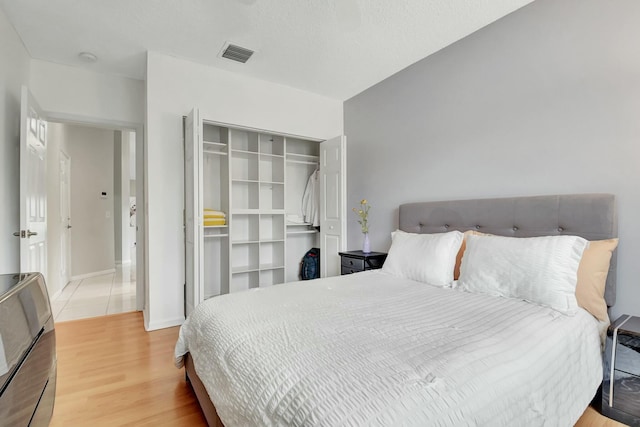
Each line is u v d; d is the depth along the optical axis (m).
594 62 1.87
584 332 1.47
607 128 1.82
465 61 2.54
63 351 2.32
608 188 1.82
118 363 2.13
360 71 3.14
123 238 6.61
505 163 2.29
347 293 1.91
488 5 2.15
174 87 2.87
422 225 2.79
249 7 2.16
